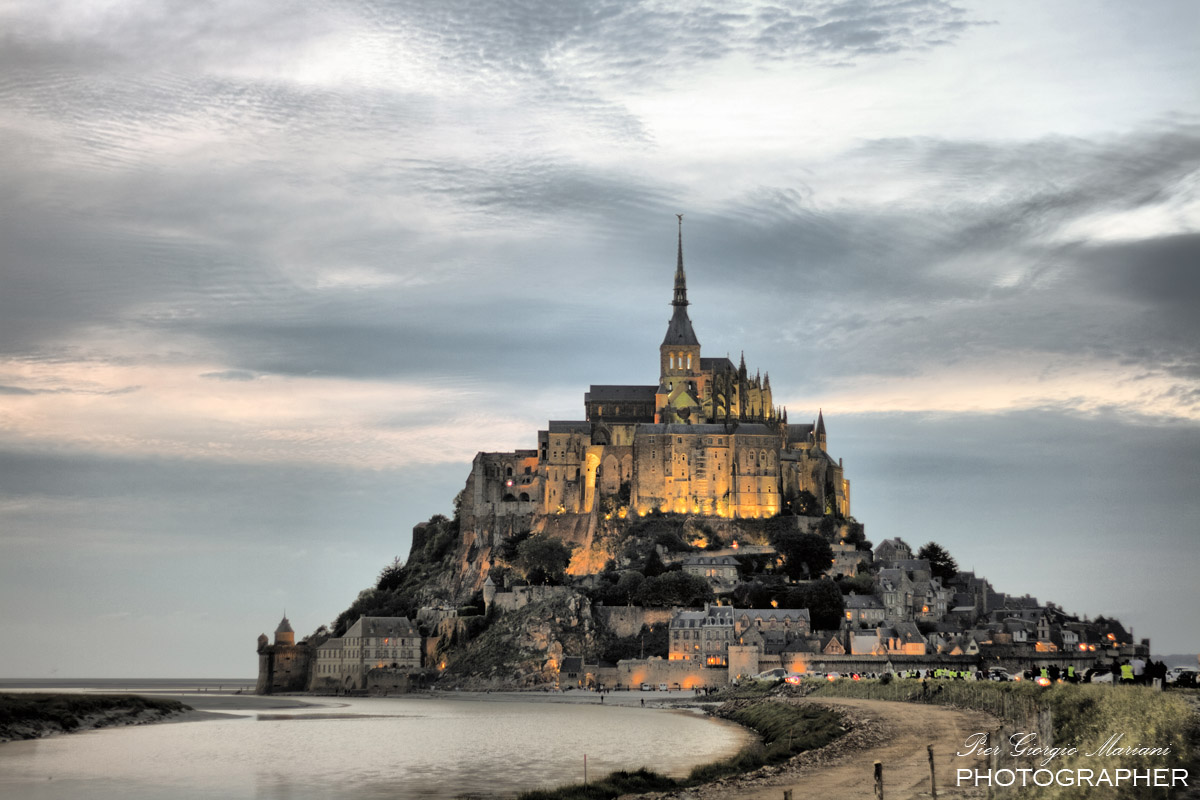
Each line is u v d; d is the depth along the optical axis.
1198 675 160.25
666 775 155.00
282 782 158.88
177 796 147.88
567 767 172.12
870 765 139.12
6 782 159.12
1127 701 127.88
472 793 148.62
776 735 194.25
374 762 180.00
